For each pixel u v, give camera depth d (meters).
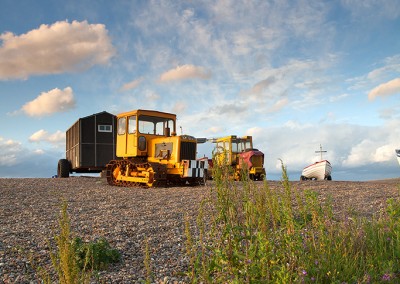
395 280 3.46
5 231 6.21
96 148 19.77
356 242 4.33
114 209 8.34
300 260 3.57
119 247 5.30
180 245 5.35
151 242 5.57
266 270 3.21
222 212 3.33
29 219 7.29
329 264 3.67
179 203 8.98
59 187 13.09
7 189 11.95
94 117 19.75
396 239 4.18
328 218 4.88
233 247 3.40
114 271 4.42
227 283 3.29
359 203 8.55
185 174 13.48
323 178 23.62
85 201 9.61
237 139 19.92
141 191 11.97
